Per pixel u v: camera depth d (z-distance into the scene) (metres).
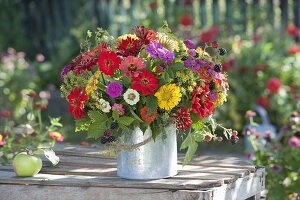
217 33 9.32
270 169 4.85
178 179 3.49
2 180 3.54
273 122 8.38
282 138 5.48
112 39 3.64
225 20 9.83
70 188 3.47
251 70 8.52
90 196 3.45
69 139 8.36
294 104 8.30
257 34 9.32
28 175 3.60
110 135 3.39
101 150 4.22
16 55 10.17
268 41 9.27
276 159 4.96
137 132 3.44
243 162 3.96
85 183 3.45
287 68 8.57
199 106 3.40
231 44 8.81
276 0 9.91
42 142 5.11
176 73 3.39
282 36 9.34
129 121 3.36
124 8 10.23
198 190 3.35
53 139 4.70
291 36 9.37
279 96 8.31
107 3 10.30
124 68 3.34
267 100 8.20
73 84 3.54
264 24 9.80
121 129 3.44
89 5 10.37
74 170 3.70
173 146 3.53
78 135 8.52
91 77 3.40
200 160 4.00
